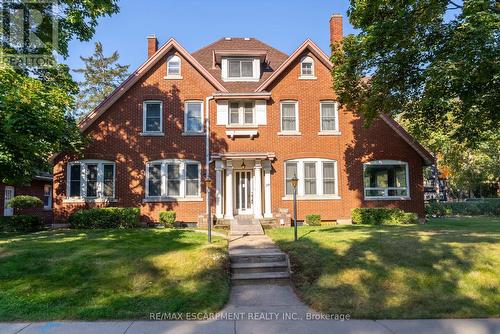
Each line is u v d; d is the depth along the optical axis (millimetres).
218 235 14562
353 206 19703
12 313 6801
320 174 19734
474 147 16016
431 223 19406
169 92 19734
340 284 8258
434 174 42500
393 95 15375
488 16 10453
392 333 6086
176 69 20000
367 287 8086
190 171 19422
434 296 7648
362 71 15398
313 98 20141
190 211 19094
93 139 19125
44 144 13562
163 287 8164
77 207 18891
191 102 19781
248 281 9172
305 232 14695
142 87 19688
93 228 17625
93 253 10352
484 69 10672
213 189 19203
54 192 18938
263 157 18969
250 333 6078
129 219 17938
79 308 7051
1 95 11547
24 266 9203
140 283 8320
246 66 20781
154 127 19562
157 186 19266
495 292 7789
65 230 16641
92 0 14383
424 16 12508
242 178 19938
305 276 9016
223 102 19812
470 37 11195
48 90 14328
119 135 19344
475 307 7195
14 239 13250
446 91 12281
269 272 9688
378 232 13609
